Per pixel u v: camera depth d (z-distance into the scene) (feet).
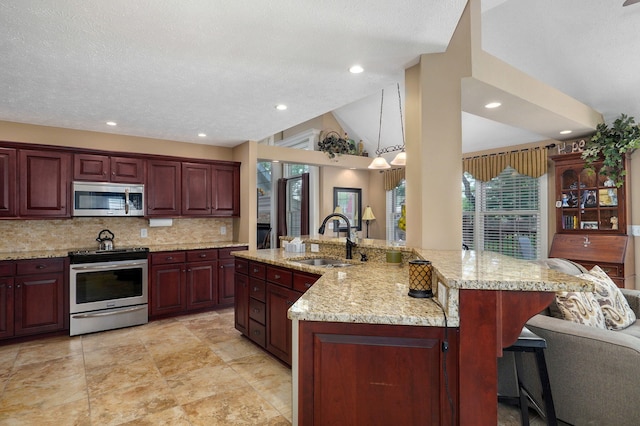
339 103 11.05
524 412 5.90
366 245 9.77
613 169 13.67
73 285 12.17
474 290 4.21
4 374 9.12
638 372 5.67
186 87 9.60
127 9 5.98
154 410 7.42
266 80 9.20
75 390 8.27
